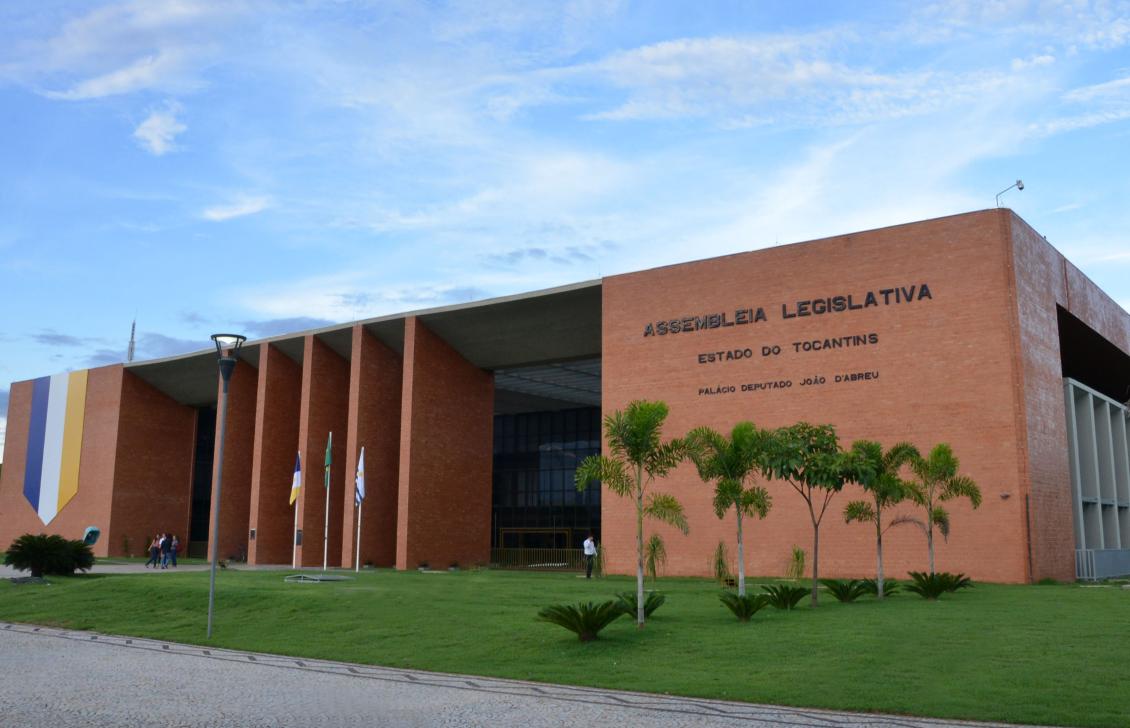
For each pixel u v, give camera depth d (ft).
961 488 83.51
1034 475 97.19
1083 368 159.22
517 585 91.09
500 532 204.13
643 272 122.11
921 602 70.44
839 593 71.31
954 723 32.83
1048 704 34.60
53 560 107.86
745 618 58.65
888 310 103.71
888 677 40.32
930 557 82.23
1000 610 63.57
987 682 38.52
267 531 155.53
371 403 147.33
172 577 99.04
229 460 172.35
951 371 99.09
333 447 153.99
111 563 155.33
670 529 114.42
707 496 112.27
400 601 73.36
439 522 141.38
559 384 172.65
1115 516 132.77
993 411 96.32
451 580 99.55
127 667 49.24
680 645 50.75
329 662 51.37
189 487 197.36
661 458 62.95
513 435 208.23
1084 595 76.84
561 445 200.03
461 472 146.92
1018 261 101.19
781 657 46.26
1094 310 133.28
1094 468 124.98
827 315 107.34
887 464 78.95
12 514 207.10
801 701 36.81
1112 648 45.98
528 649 52.42
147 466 190.29
